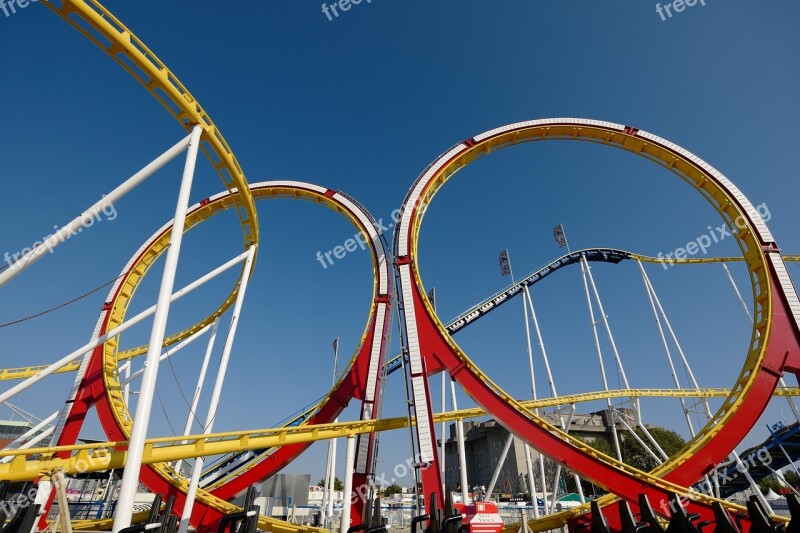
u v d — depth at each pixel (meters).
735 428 21.97
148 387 12.70
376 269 30.70
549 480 70.38
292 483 40.09
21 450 15.22
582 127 30.62
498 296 48.16
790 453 35.41
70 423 26.28
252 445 20.47
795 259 41.75
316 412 27.12
